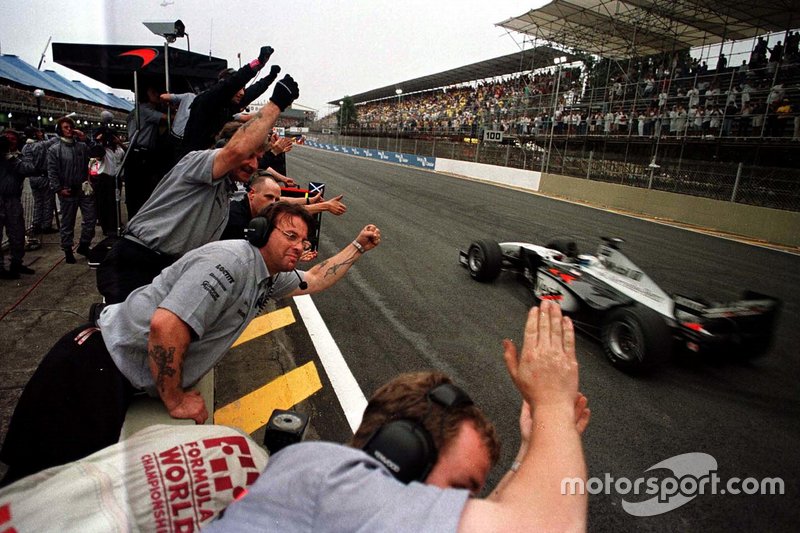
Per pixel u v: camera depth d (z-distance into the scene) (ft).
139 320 5.06
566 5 58.44
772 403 11.30
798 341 15.51
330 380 10.95
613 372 12.35
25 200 20.93
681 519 7.54
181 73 13.42
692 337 11.51
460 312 15.87
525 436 2.79
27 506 2.91
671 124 50.57
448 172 84.99
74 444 4.55
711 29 57.31
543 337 2.64
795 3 46.55
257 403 9.84
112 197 18.57
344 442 8.79
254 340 12.93
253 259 5.35
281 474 2.41
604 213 43.93
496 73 97.96
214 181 6.45
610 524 7.36
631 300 12.76
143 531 3.08
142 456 3.41
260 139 6.12
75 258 17.99
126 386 5.12
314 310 15.30
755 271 25.40
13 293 13.94
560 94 71.87
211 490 3.41
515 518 1.97
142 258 6.67
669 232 36.22
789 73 43.19
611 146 62.18
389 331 13.98
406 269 20.53
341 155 129.39
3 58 32.78
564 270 15.15
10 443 4.64
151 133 12.39
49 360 4.94
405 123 122.72
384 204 39.63
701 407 10.94
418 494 2.05
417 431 2.31
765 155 45.80
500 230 31.35
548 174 58.90
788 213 34.63
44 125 40.88
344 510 2.06
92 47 11.40
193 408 5.04
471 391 10.93
